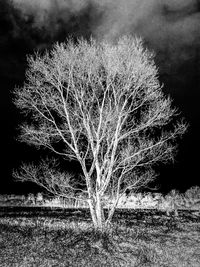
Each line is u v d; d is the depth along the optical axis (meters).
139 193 41.59
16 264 14.63
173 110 20.48
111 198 21.77
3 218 23.83
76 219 24.88
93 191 20.62
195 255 18.45
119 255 17.08
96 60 19.86
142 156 20.94
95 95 20.27
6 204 37.44
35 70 19.58
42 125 20.19
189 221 28.55
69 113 20.77
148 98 20.02
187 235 22.77
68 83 19.86
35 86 19.72
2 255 15.59
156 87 19.95
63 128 20.75
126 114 20.12
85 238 18.88
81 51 19.77
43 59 19.64
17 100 19.55
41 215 27.16
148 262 16.72
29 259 15.34
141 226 24.22
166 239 20.95
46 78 19.69
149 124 20.25
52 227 21.06
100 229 19.89
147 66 19.72
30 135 19.91
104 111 20.84
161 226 25.02
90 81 19.98
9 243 17.22
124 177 21.77
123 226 23.28
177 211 34.62
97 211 20.47
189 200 43.09
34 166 21.22
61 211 31.36
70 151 20.86
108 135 20.59
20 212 29.23
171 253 18.39
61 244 17.64
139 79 19.62
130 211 33.88
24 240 17.84
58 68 19.61
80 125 20.30
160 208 38.12
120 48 19.58
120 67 19.61
